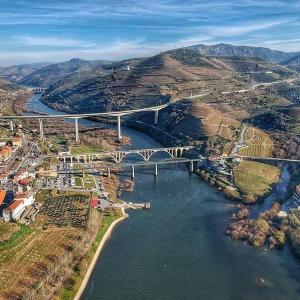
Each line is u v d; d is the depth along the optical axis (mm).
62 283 184250
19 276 187000
